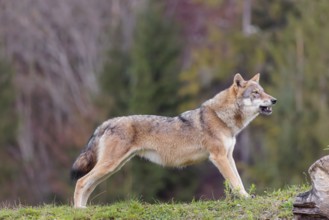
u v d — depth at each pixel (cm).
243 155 5853
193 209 1784
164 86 5553
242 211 1738
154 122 2027
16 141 6172
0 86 6097
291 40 5644
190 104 5869
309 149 4772
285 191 1872
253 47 6462
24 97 6744
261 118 5428
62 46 7238
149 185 4759
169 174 4938
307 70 5334
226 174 1984
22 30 7144
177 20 6725
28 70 7000
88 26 7388
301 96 5209
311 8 5662
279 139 4838
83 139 5897
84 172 2039
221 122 2027
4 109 6009
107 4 7662
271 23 6619
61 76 7069
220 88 6481
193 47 7069
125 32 7106
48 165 6094
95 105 6019
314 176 1570
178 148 2022
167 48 5788
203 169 5500
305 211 1587
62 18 7350
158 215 1767
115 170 2002
